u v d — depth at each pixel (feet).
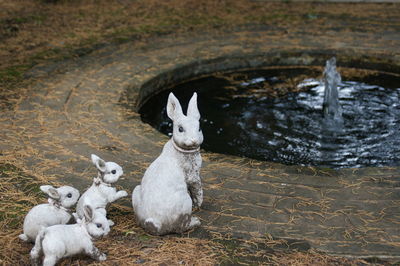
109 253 14.60
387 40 34.55
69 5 41.78
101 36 35.58
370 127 24.95
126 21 38.81
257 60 32.58
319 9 41.65
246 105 27.61
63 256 13.51
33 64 30.45
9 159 19.84
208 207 16.99
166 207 14.83
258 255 14.65
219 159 20.30
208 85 30.53
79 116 23.97
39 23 37.35
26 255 14.49
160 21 38.99
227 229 15.85
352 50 32.81
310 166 19.93
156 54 32.53
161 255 14.53
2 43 33.40
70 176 18.84
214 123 25.57
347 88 29.53
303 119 25.90
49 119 23.58
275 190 18.07
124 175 18.99
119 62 31.19
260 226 16.02
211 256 14.53
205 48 33.60
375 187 18.20
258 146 23.36
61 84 27.76
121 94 26.73
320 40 34.83
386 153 22.58
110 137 21.98
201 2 43.47
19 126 22.77
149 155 20.57
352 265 14.25
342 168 19.62
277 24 38.29
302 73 32.07
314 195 17.74
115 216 16.47
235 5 42.80
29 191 17.79
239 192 17.93
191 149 15.28
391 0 43.09
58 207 14.70
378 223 16.11
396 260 14.51
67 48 33.24
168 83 30.25
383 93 28.86
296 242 15.24
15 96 26.05
